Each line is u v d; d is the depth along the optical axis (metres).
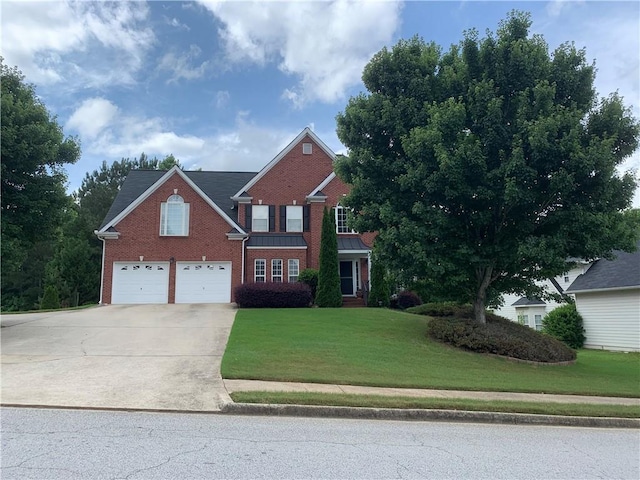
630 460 6.39
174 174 26.98
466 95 14.52
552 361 14.40
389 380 10.41
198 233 26.66
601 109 13.60
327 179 28.84
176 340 14.35
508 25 14.52
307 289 24.16
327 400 8.34
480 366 12.88
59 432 6.46
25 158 15.68
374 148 15.66
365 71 15.82
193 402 8.23
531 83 13.91
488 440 7.11
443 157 12.80
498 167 13.51
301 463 5.57
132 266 25.97
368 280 27.52
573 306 26.75
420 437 7.03
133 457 5.54
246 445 6.18
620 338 23.61
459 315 18.56
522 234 13.85
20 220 16.19
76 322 17.97
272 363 11.30
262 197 28.94
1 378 9.61
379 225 15.43
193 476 5.01
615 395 10.93
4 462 5.27
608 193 12.76
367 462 5.73
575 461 6.25
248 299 23.42
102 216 47.97
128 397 8.41
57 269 39.16
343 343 14.08
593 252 13.27
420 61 15.33
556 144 12.59
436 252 14.12
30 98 16.78
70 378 9.70
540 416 8.57
